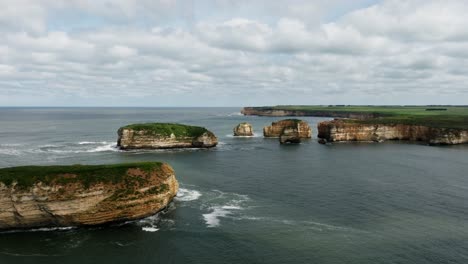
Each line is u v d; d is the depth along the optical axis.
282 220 53.22
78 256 42.00
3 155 109.25
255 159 105.81
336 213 56.25
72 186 50.06
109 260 41.12
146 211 53.09
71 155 110.56
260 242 45.75
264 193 67.25
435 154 116.06
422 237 47.19
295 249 43.81
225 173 84.94
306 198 64.12
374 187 71.56
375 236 47.56
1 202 47.84
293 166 94.44
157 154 114.75
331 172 86.44
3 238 46.59
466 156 111.62
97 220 50.06
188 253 42.91
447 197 64.56
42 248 43.81
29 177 50.06
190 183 74.56
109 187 51.53
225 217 54.28
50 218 49.53
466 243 45.38
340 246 44.66
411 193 67.19
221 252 43.16
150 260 41.25
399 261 40.84
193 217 54.12
